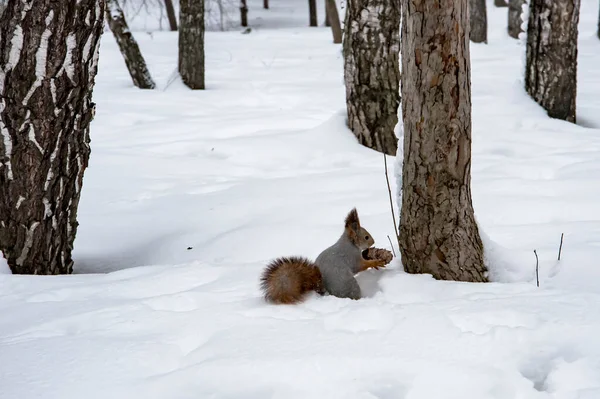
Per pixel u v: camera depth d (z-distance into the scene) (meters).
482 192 7.04
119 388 3.08
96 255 6.51
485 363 3.13
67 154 5.54
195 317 3.89
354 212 4.42
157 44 25.08
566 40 10.85
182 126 11.98
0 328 3.99
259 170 9.23
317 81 17.22
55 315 4.12
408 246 4.64
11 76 5.18
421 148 4.38
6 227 5.54
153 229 7.02
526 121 10.65
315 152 9.67
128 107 13.79
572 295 3.89
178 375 3.15
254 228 6.41
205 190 8.28
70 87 5.33
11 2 5.12
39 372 3.25
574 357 3.16
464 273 4.54
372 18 9.27
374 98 9.56
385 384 3.03
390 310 3.71
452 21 4.12
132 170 9.41
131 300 4.45
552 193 6.86
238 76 18.70
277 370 3.15
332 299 4.08
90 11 5.22
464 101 4.27
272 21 43.97
